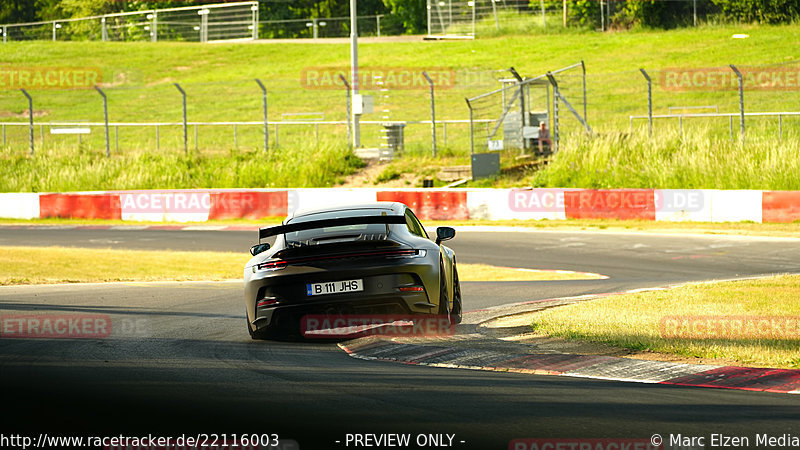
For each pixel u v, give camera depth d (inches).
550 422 838.5
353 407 907.4
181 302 2012.8
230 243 3388.3
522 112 4709.6
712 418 848.3
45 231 3900.1
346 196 4018.2
